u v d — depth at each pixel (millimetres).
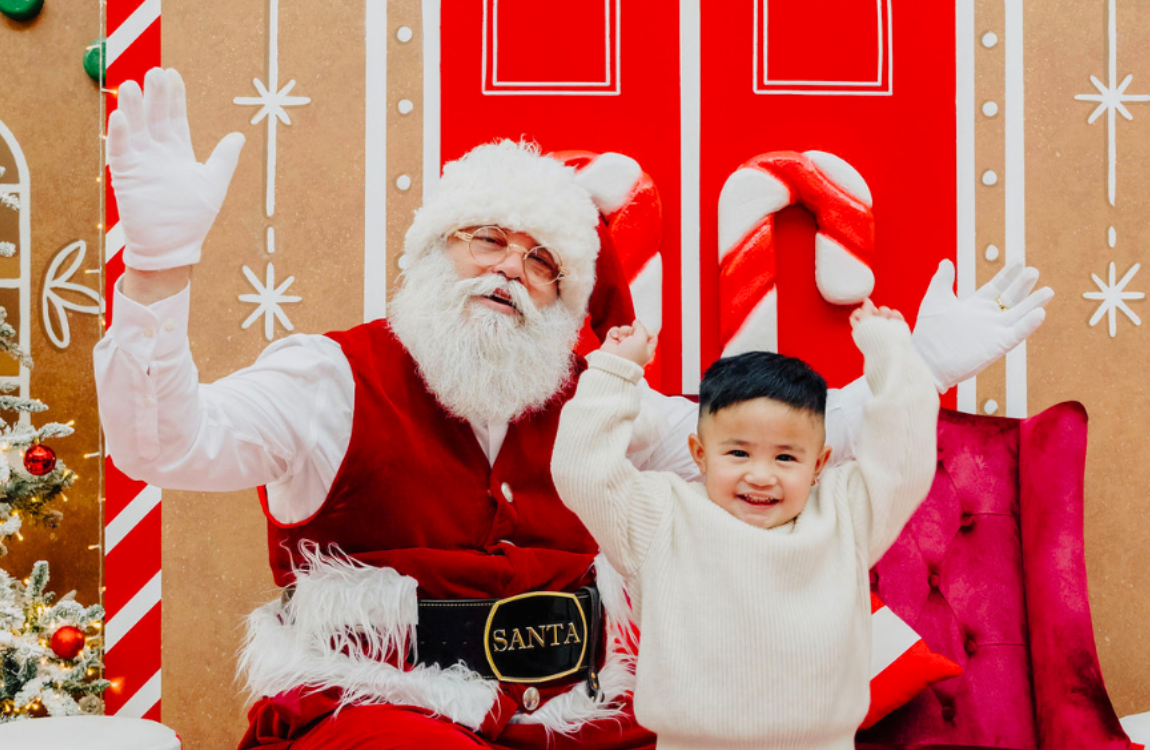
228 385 1769
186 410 1557
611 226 2762
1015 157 2924
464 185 1932
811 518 1609
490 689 1730
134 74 2893
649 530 1607
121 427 1512
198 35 2893
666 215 2871
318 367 1832
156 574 2854
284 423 1771
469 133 2873
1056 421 2500
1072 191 2936
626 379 1681
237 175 2875
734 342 2779
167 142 1496
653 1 2889
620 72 2881
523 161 1997
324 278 2879
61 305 3090
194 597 2850
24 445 2645
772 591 1517
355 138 2887
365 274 2879
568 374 2037
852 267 2781
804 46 2896
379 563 1785
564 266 1954
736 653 1500
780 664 1493
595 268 2273
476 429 1904
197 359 2854
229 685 2834
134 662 2840
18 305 3074
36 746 1835
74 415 3088
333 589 1726
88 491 3084
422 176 2885
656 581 1574
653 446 2082
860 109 2896
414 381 1886
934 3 2918
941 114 2910
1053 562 2404
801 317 2855
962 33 2922
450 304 1850
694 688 1504
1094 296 2926
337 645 1745
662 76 2881
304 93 2889
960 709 2361
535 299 1944
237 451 1705
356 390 1825
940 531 2490
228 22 2893
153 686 2836
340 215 2881
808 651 1499
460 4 2883
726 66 2885
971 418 2607
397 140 2887
